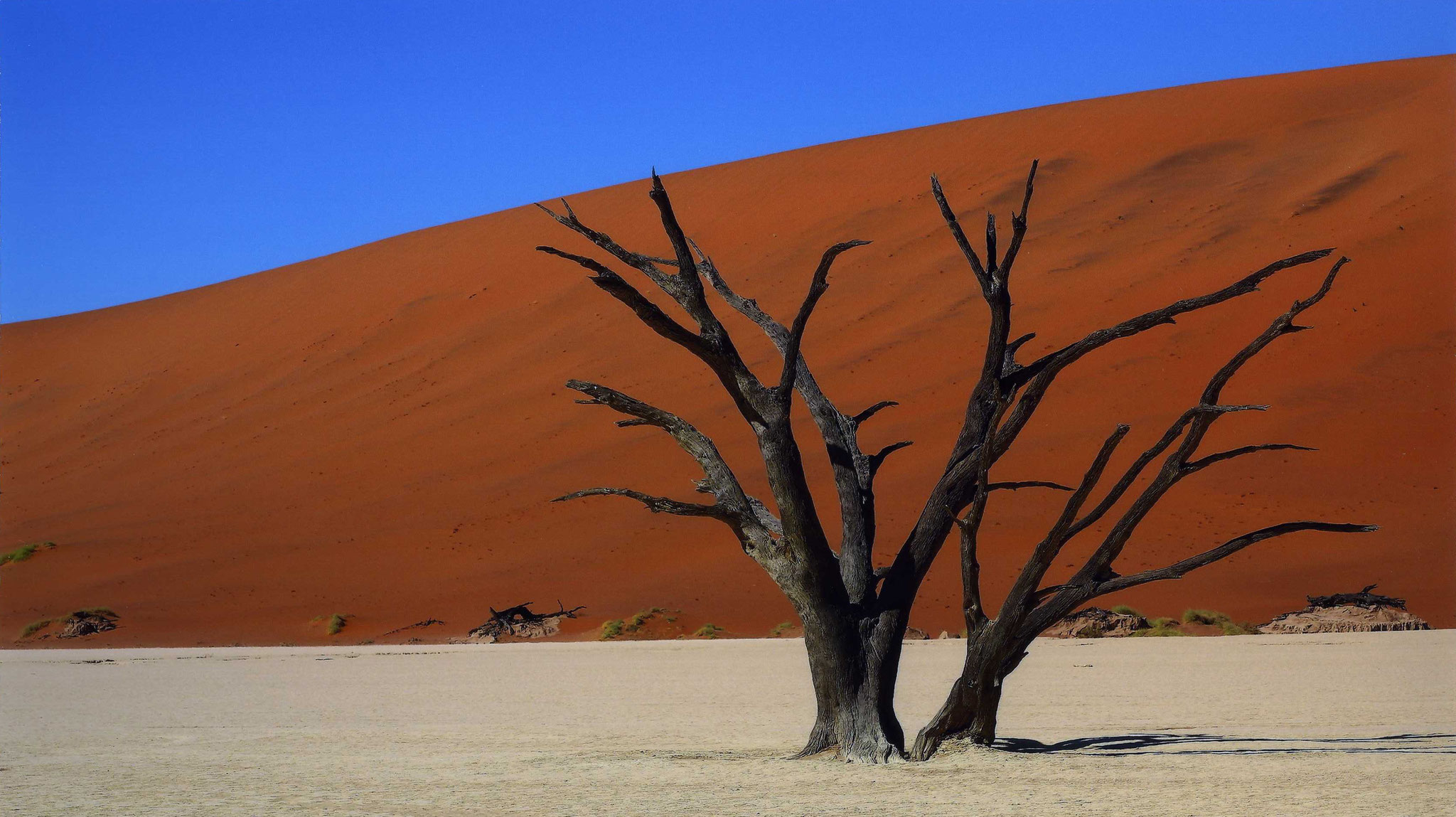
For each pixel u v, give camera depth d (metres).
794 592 12.58
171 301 116.88
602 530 59.44
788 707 19.92
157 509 72.88
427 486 69.12
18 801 10.94
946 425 60.62
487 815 9.80
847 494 13.14
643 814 9.65
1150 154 86.06
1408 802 9.23
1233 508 50.53
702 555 55.44
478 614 52.12
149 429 88.62
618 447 67.81
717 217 98.06
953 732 12.73
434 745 15.27
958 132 100.12
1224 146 84.75
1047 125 95.25
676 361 76.00
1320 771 10.91
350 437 78.81
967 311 71.56
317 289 107.38
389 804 10.46
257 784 11.91
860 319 74.62
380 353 91.25
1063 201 83.06
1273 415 55.38
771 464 12.32
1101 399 59.34
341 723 18.52
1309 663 26.73
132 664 36.28
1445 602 42.03
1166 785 10.38
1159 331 63.78
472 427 75.56
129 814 10.14
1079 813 9.13
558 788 11.24
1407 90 84.81
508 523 62.31
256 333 102.06
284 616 54.19
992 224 13.33
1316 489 50.75
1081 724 16.11
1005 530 51.84
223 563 62.56
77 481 81.25
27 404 99.62
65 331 115.25
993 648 12.27
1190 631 40.62
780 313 78.12
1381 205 69.31
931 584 48.69
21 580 63.12
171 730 17.77
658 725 17.42
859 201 92.38
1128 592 45.81
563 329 85.56
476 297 95.19
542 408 75.31
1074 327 66.38
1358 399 55.34
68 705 22.38
